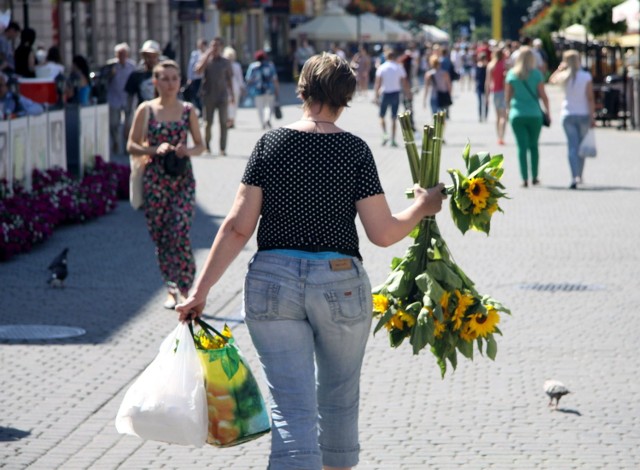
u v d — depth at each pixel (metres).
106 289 12.72
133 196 11.55
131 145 11.52
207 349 5.69
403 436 7.68
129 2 55.09
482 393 8.68
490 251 14.98
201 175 23.53
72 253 15.09
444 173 23.45
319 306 5.31
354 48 90.94
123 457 7.30
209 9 67.50
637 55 35.09
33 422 7.98
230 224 5.44
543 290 12.51
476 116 43.47
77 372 9.30
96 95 27.66
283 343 5.32
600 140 30.62
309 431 5.28
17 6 41.16
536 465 7.10
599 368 9.38
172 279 11.66
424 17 116.44
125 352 9.96
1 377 9.13
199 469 7.09
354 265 5.39
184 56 66.81
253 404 5.71
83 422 8.02
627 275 13.27
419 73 87.88
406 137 5.88
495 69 29.83
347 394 5.59
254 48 81.62
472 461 7.18
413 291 5.94
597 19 38.25
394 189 21.17
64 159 19.55
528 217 17.80
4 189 15.96
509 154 27.39
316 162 5.36
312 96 5.46
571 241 15.65
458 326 5.89
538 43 41.00
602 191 20.61
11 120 16.61
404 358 9.70
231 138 32.75
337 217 5.37
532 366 9.44
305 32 84.56
